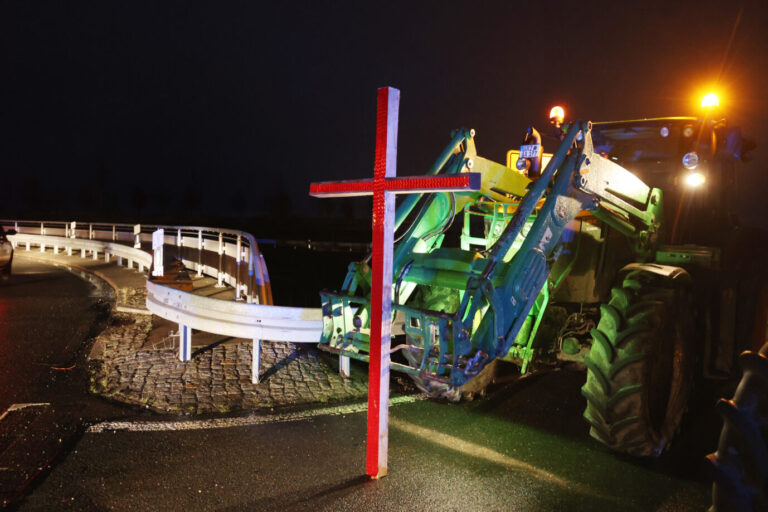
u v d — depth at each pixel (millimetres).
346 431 4559
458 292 4844
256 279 8656
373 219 3635
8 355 6887
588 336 5816
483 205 5758
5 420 4719
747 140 5699
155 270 9773
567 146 4168
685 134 5371
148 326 8406
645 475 3883
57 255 20781
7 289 12617
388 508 3350
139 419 4766
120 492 3504
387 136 3537
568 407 5227
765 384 1994
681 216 5621
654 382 4352
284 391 5520
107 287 12898
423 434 4559
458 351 3447
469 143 4473
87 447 4184
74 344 7461
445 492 3561
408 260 4543
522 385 5863
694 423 4949
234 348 7102
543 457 4145
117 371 6094
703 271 5199
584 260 5387
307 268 18734
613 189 4656
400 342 8195
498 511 3344
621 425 3945
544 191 4016
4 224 30062
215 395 5363
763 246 6184
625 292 4258
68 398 5301
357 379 5953
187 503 3379
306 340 5652
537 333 5359
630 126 5750
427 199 4719
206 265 13953
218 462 3951
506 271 3867
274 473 3793
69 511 3271
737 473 2008
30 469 3814
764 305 6199
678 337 4414
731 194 5922
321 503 3396
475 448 4293
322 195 3920
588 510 3385
